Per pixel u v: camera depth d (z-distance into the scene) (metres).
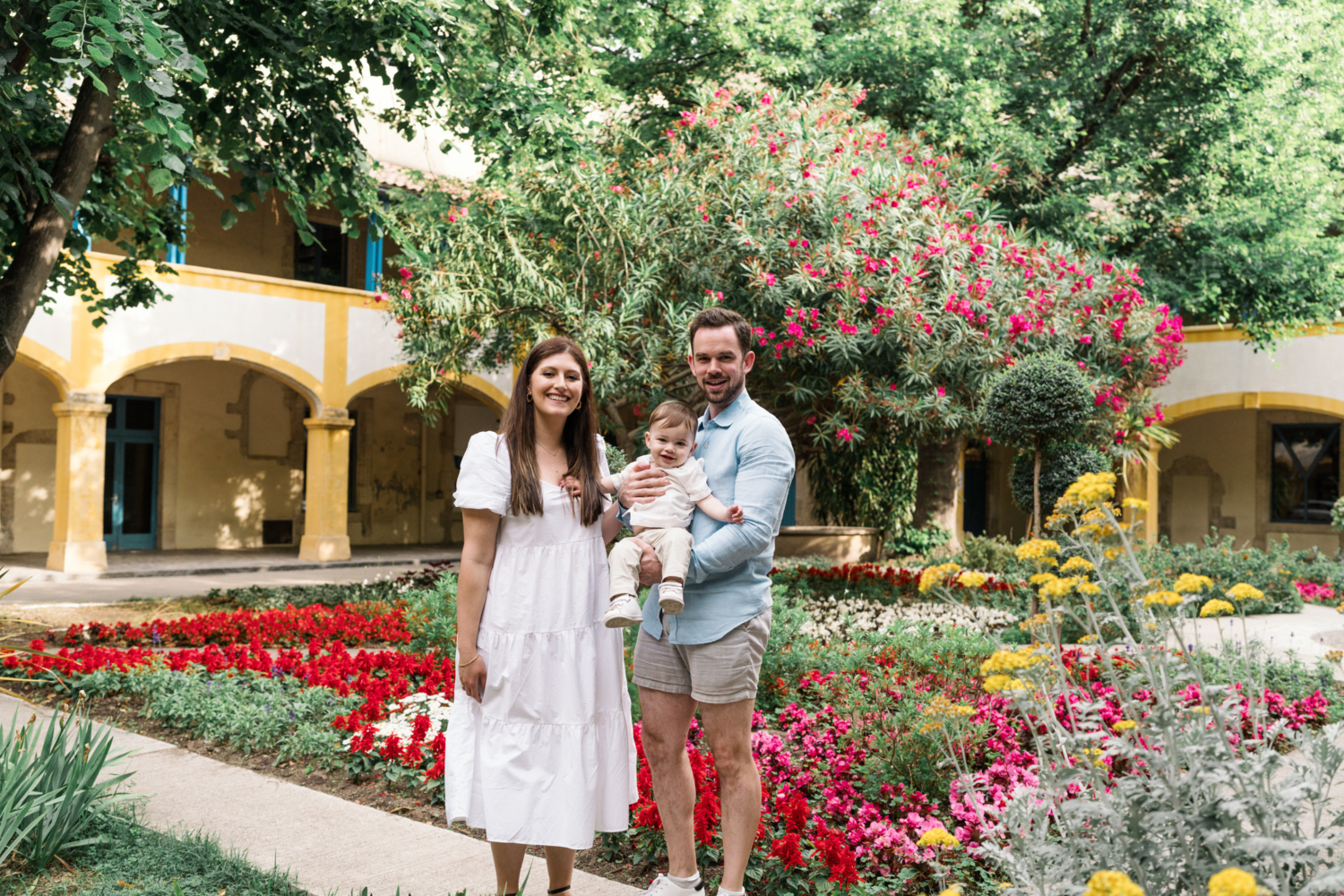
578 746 2.77
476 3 7.66
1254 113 14.76
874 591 11.30
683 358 9.72
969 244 10.01
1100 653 2.33
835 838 3.30
